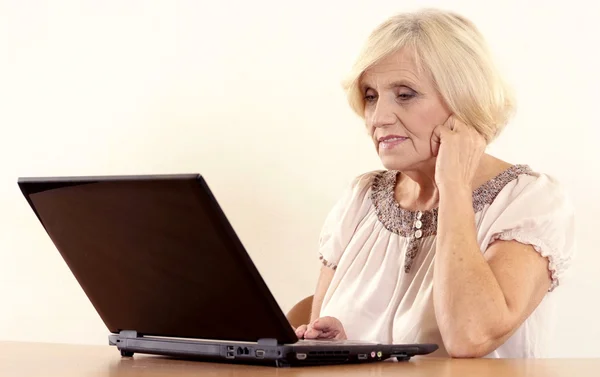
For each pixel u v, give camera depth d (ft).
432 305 5.98
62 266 13.12
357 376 3.56
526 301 5.58
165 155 12.43
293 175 11.73
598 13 10.28
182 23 12.37
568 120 10.39
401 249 6.43
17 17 13.38
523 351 6.01
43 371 3.73
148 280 4.21
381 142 6.20
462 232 5.56
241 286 3.81
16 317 13.29
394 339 6.14
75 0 13.05
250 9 11.96
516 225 5.82
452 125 5.99
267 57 11.87
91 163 12.89
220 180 12.09
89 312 12.98
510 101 6.34
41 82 13.23
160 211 3.80
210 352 4.16
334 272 7.02
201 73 12.25
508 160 10.55
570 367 4.05
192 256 3.87
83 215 4.19
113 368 3.90
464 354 5.38
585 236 10.28
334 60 11.52
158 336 4.57
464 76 5.94
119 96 12.75
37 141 13.23
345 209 6.98
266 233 11.84
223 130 12.10
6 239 13.35
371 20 11.32
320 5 11.59
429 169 6.28
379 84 6.12
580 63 10.34
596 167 10.28
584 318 10.21
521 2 10.53
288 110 11.76
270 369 3.87
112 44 12.81
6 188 13.35
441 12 6.23
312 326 5.62
